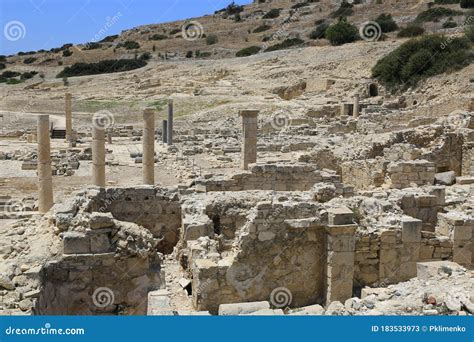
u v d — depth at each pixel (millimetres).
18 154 44562
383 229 16578
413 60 76812
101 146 26516
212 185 25969
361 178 32156
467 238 17422
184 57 137875
